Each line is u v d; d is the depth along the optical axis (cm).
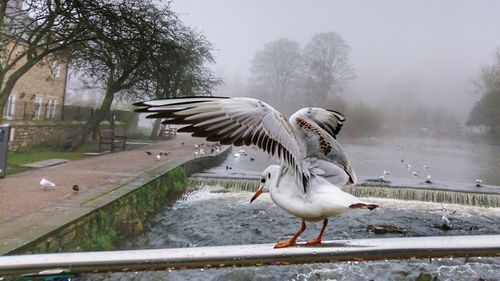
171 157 1905
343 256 172
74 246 733
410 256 172
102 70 2825
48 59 2706
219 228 1139
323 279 791
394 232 1128
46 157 1755
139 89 2819
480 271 834
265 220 1214
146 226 1121
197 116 169
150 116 165
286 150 182
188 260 171
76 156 1841
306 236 1065
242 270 814
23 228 668
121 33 2089
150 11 2314
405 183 1644
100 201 896
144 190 1148
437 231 1155
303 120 209
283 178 202
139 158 1825
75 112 2592
